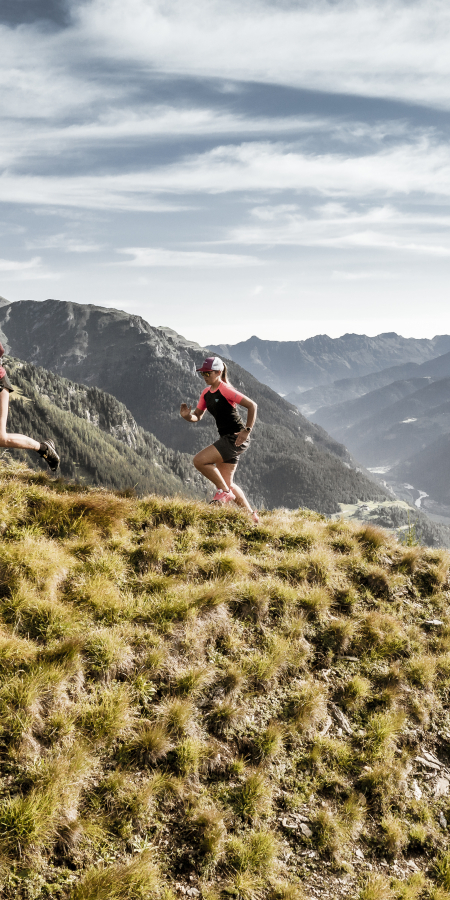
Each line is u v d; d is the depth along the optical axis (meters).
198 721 5.25
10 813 3.76
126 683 5.15
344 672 6.60
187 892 3.99
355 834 4.95
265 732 5.40
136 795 4.39
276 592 7.02
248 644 6.30
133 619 5.78
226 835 4.48
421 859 4.99
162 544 7.07
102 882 3.71
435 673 6.96
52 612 5.36
